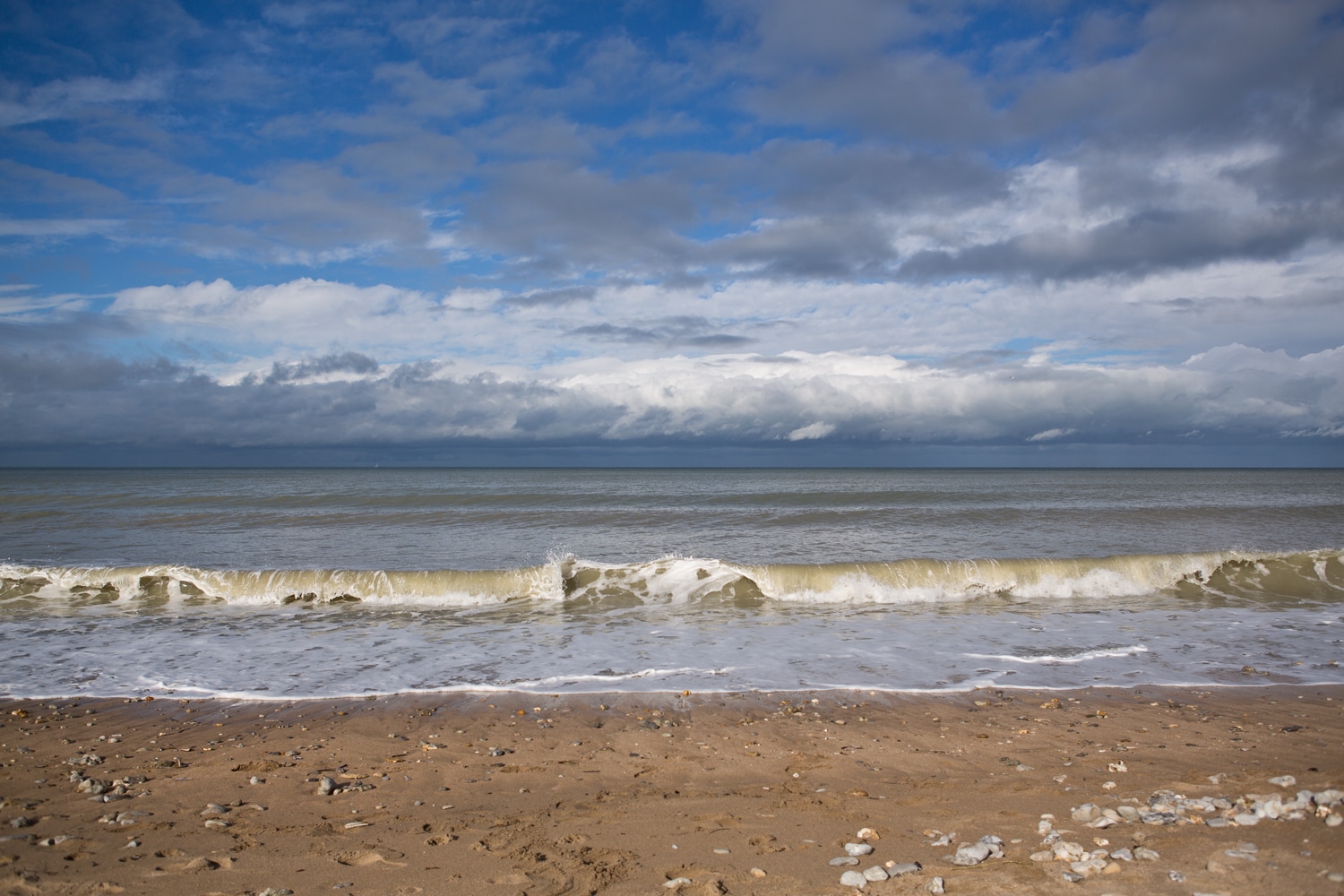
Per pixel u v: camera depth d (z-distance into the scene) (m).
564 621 11.79
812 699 7.75
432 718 7.19
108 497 37.44
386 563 17.53
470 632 11.02
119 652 9.76
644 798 5.08
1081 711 7.27
